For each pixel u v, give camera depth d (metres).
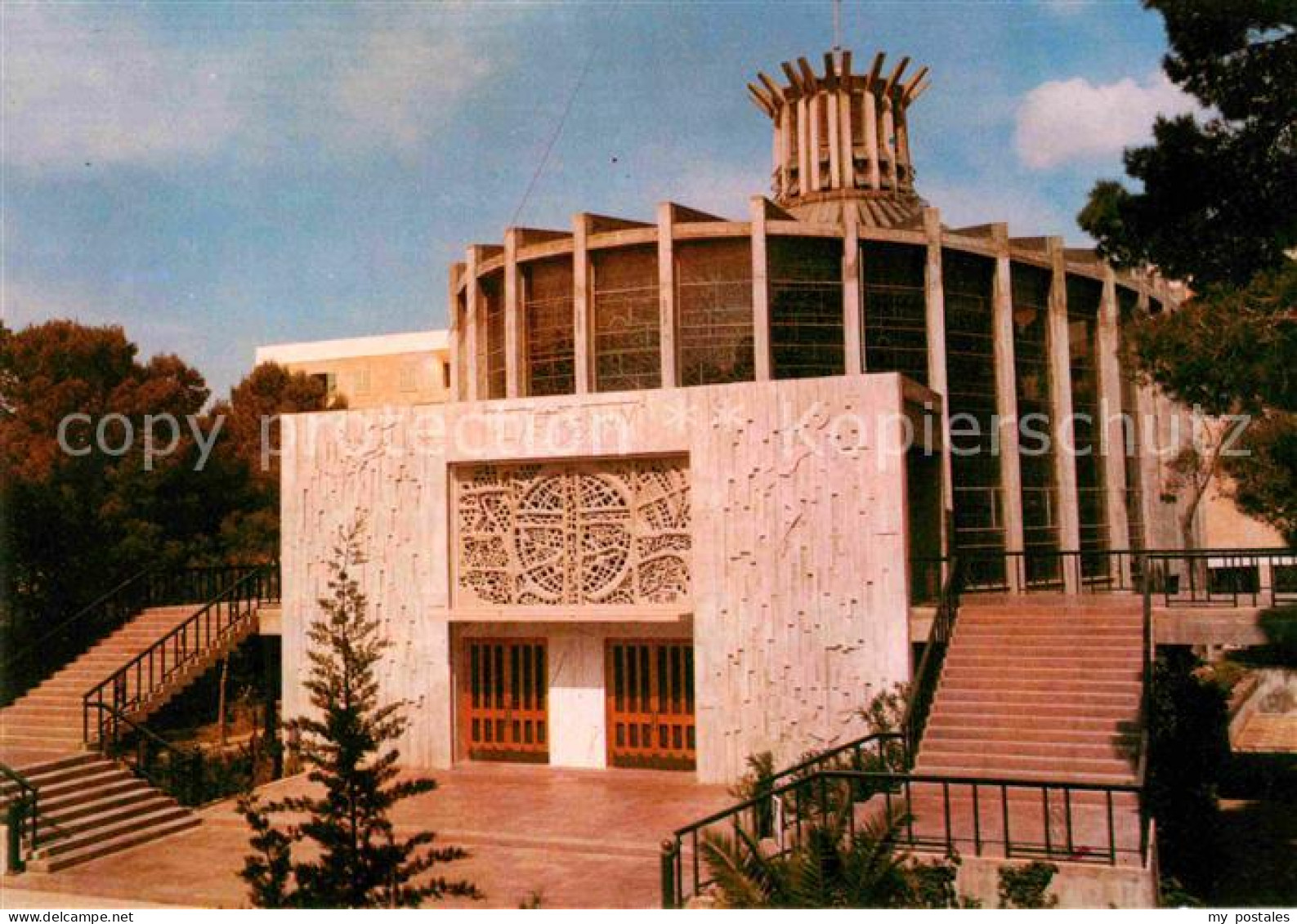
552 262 31.72
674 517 21.86
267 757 23.78
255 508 40.94
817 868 10.63
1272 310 14.34
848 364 28.62
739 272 29.31
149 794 19.97
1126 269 17.19
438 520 23.16
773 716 20.67
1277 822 21.48
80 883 15.72
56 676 24.64
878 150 36.16
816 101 36.09
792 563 20.80
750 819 15.73
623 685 22.58
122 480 36.06
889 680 20.05
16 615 31.36
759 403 21.22
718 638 21.11
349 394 60.19
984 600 22.06
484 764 22.97
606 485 22.38
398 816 19.00
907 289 29.59
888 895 10.65
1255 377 14.09
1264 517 26.62
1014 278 30.98
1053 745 17.06
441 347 59.03
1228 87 15.74
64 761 19.91
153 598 33.41
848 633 20.38
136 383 41.22
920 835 14.11
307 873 11.68
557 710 22.88
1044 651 19.48
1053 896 11.41
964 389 29.67
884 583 20.23
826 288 29.14
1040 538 30.50
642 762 22.27
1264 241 15.84
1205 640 19.59
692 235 29.22
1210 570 22.75
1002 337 30.05
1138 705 17.59
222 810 20.33
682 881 14.99
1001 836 14.00
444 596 23.02
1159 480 35.69
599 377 30.28
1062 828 14.28
